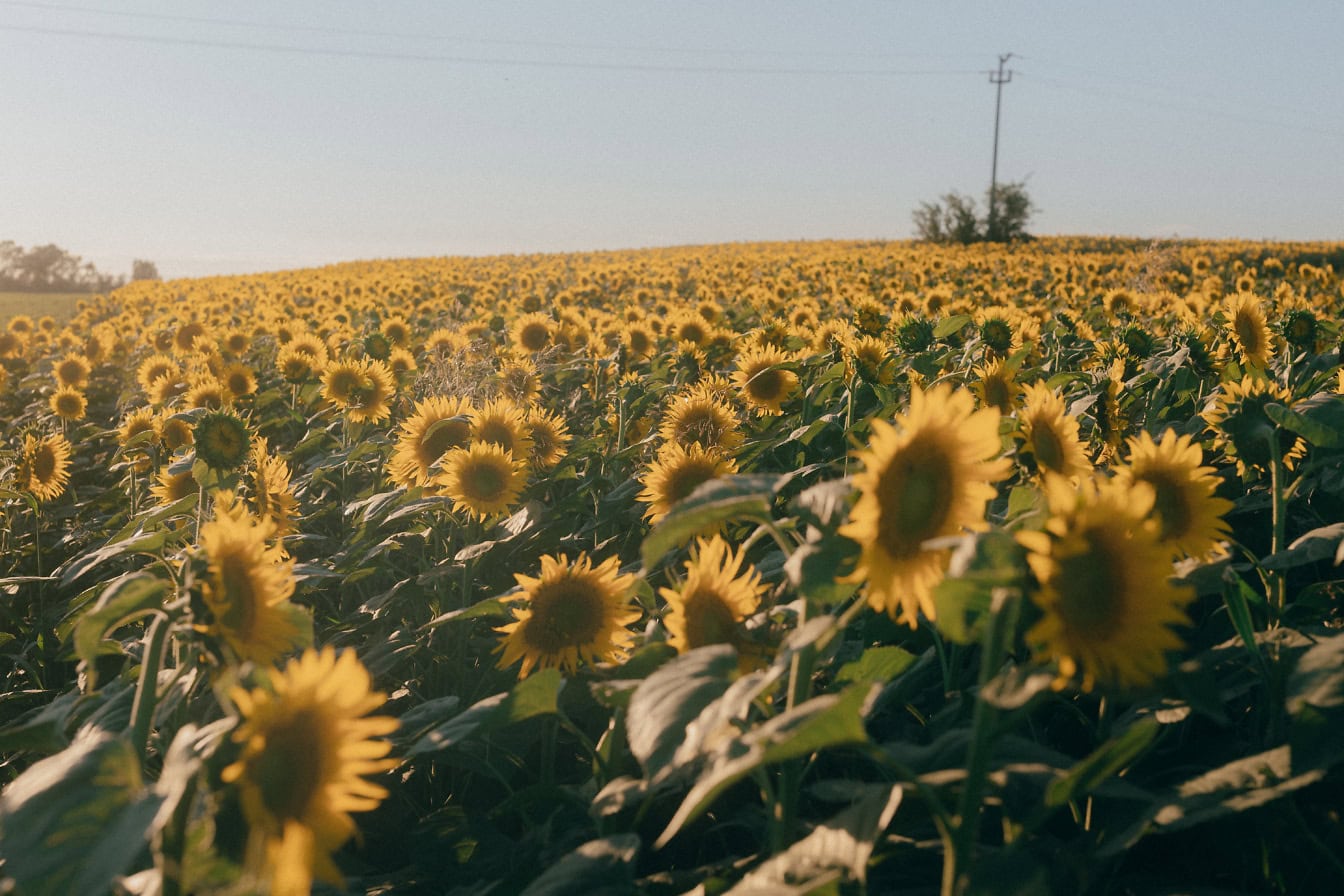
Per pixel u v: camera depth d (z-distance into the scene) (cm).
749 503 214
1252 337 580
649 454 626
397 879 305
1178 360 613
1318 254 4188
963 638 185
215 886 182
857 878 196
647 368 1009
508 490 461
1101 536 177
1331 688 232
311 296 2462
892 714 333
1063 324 993
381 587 545
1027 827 193
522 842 292
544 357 967
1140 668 175
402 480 526
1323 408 343
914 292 1739
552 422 558
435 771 383
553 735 335
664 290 2164
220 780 182
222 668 220
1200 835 286
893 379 682
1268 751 243
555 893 220
